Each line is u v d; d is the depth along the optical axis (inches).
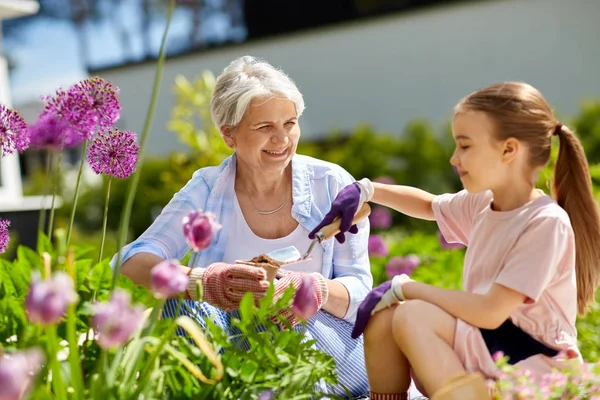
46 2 787.4
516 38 383.2
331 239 92.6
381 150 362.9
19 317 63.5
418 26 411.5
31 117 376.2
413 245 181.2
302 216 92.5
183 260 88.6
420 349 66.4
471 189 71.7
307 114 451.5
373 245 172.9
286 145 88.0
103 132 72.4
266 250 93.1
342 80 439.2
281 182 94.2
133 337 60.7
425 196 85.4
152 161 386.6
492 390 64.4
